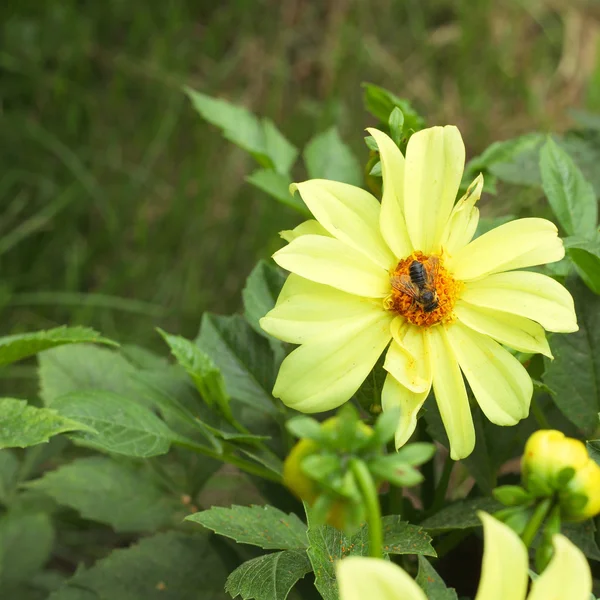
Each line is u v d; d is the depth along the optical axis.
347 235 0.43
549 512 0.37
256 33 1.02
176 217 0.88
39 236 0.87
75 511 0.61
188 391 0.49
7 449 0.59
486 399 0.41
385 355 0.43
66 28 0.96
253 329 0.49
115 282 0.84
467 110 0.97
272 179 0.53
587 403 0.46
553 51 1.04
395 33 1.03
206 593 0.48
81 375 0.51
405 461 0.34
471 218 0.44
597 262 0.45
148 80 0.96
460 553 0.49
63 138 0.92
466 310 0.43
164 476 0.53
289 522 0.44
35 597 0.58
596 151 0.61
